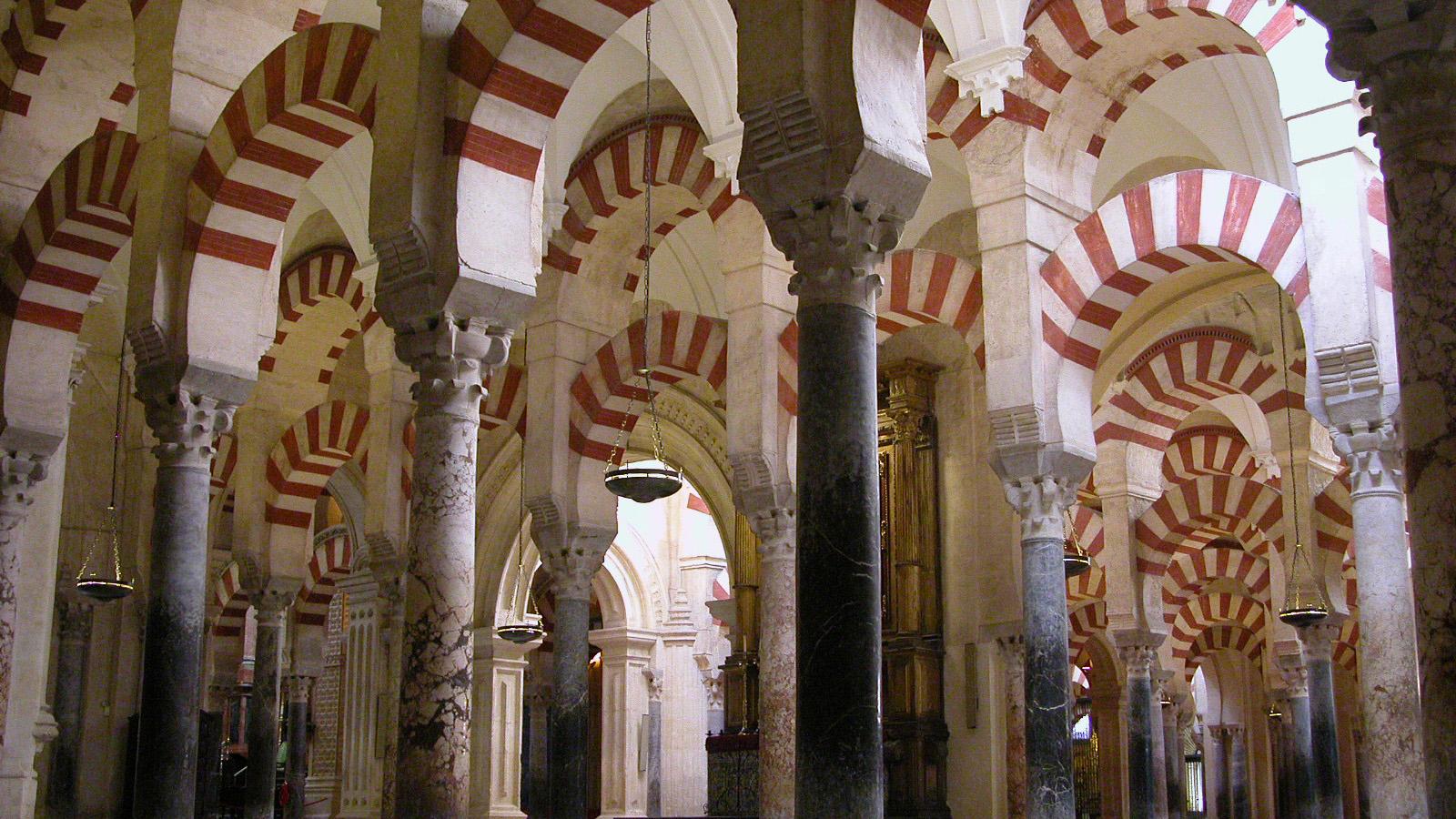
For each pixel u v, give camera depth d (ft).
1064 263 37.91
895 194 20.98
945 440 56.08
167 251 31.37
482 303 25.62
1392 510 32.09
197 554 30.73
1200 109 47.73
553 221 47.80
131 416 57.31
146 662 30.17
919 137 21.42
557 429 47.32
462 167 25.81
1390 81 16.24
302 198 55.01
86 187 34.01
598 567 47.32
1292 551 52.37
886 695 53.98
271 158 30.66
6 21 37.29
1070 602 74.43
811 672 19.49
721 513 67.31
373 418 51.88
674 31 42.45
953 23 38.93
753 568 62.69
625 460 71.36
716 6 41.22
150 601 30.40
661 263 61.52
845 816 18.85
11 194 37.01
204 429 30.99
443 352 25.34
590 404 47.39
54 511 38.91
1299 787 60.90
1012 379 37.37
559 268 48.37
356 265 56.95
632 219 48.98
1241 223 35.27
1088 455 37.19
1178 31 37.52
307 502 58.49
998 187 38.81
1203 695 118.73
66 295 35.63
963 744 52.80
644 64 46.16
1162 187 36.60
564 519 46.78
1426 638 14.75
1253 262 35.12
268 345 32.35
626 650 80.64
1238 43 37.37
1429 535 14.92
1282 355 53.06
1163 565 55.52
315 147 30.68
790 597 40.32
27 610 38.11
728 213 43.19
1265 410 53.62
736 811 57.16
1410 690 31.07
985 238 38.75
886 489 56.29
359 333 65.00
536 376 48.11
